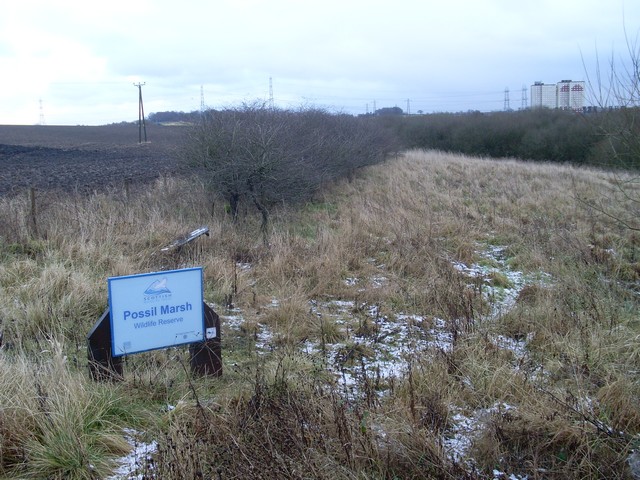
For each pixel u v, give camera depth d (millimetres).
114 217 10680
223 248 10070
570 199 17172
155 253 9312
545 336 6539
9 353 5602
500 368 5457
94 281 7750
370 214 13359
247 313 7211
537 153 37531
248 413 4406
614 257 10188
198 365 5336
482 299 7953
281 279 8617
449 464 4160
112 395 4656
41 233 9844
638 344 6062
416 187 19062
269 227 12289
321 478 3809
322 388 4980
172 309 5172
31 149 37156
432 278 8789
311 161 15461
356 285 8727
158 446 3789
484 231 13289
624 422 4906
